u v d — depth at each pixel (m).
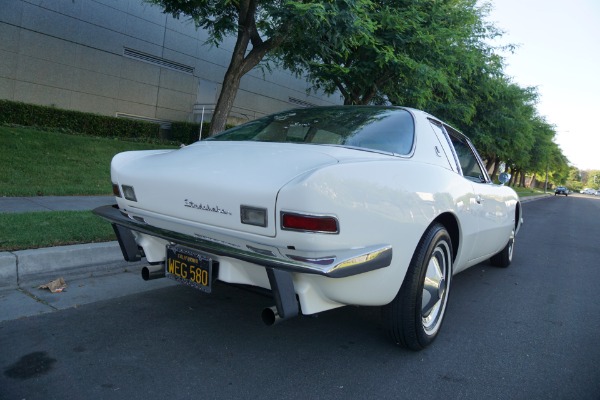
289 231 2.16
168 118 17.67
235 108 19.80
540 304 4.46
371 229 2.38
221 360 2.76
